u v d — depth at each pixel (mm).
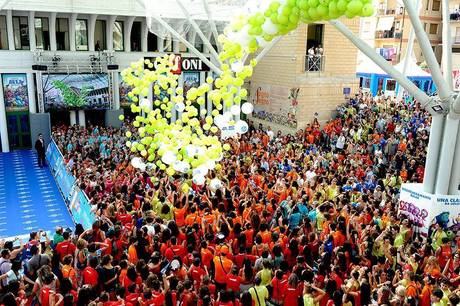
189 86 27312
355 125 22594
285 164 16250
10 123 24016
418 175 15258
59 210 16594
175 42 26656
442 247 9977
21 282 8445
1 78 23156
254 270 8766
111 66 24422
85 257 8867
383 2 44281
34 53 23312
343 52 26062
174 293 7488
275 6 7633
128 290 7758
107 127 23453
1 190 18547
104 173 14711
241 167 15797
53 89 23672
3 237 14172
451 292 7734
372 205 11883
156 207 12039
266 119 27906
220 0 12047
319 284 8086
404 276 8086
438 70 10969
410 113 24812
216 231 10289
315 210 11414
